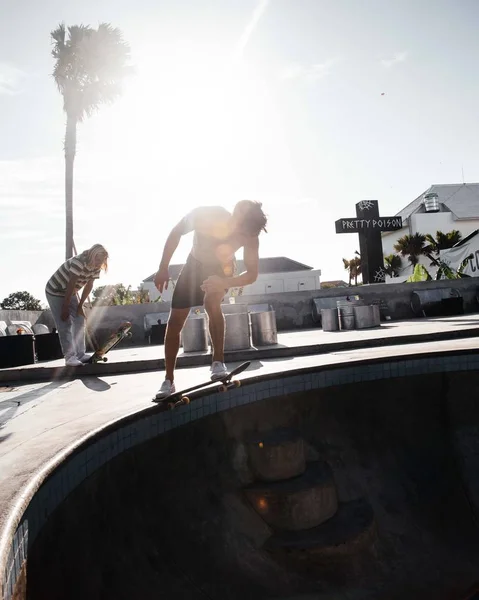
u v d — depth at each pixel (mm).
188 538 3002
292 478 3764
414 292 13625
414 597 3244
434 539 3928
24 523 1537
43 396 4168
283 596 3027
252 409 4031
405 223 47781
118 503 2551
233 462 3756
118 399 3627
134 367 5844
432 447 4602
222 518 3354
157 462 3053
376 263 20891
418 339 6523
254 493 3602
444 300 13141
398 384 4715
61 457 1989
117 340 5766
